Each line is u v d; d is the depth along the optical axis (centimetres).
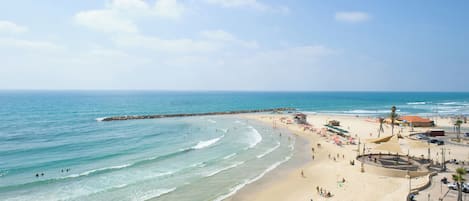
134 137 6712
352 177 3591
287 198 3052
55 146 5631
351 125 8306
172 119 10738
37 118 10544
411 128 7494
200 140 6272
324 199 2986
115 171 3919
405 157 4225
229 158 4653
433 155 4481
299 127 8131
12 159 4600
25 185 3341
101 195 3056
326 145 5634
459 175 2614
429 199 2731
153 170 3978
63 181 3503
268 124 9050
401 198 2744
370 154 4425
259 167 4159
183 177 3688
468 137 6044
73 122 9556
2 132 7369
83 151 5194
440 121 8994
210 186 3384
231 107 16962
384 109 14962
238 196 3097
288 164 4331
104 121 9956
